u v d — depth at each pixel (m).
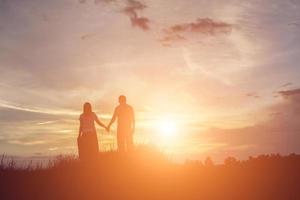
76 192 12.38
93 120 14.05
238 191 12.55
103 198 11.89
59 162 14.80
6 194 12.01
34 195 12.07
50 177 13.66
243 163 17.08
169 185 13.12
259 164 16.66
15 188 12.58
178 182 13.37
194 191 12.43
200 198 11.69
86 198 11.89
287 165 16.14
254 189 12.66
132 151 14.94
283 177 14.38
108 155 14.70
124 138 14.87
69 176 13.69
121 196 12.03
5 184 12.78
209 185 13.28
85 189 12.65
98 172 13.84
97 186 12.89
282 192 12.38
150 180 13.49
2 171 13.85
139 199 11.74
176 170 14.73
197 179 13.95
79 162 14.46
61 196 12.02
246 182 13.69
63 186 12.86
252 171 15.38
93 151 14.04
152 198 11.82
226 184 13.35
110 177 13.59
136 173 13.97
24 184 12.95
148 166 14.53
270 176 14.55
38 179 13.49
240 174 14.97
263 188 12.85
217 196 12.01
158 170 14.42
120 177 13.59
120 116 14.67
